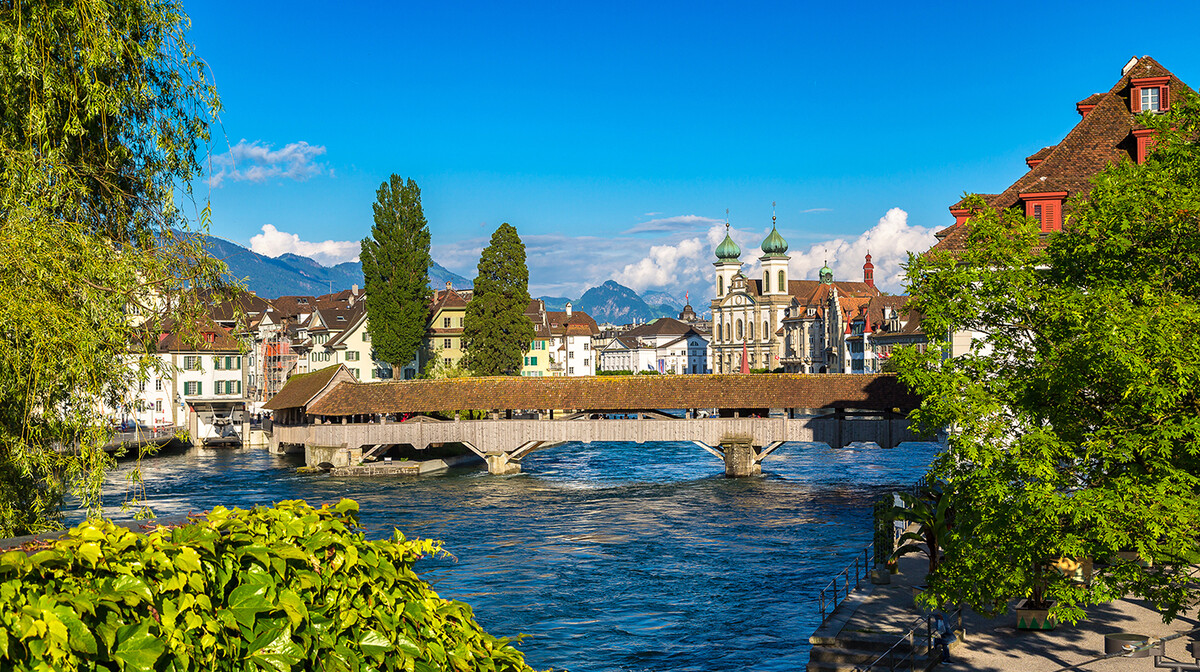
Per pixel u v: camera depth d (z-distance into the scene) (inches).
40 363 497.7
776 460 2997.0
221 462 3070.9
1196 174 656.4
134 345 588.4
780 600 1241.4
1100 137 1467.8
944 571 630.5
